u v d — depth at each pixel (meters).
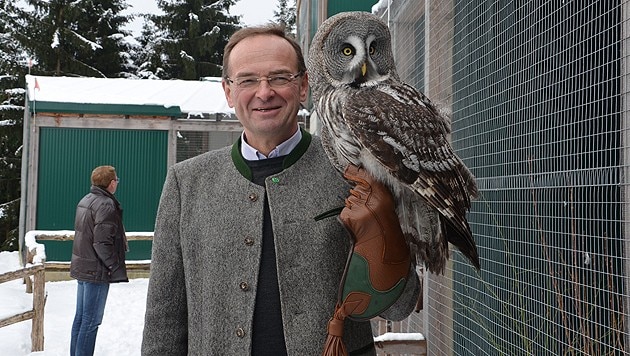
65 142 11.63
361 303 2.16
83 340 6.26
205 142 12.12
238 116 2.44
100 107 11.54
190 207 2.48
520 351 3.64
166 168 11.91
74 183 11.66
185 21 30.42
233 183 2.44
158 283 2.50
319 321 2.28
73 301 9.87
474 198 2.70
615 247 2.91
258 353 2.29
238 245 2.35
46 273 11.38
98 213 6.23
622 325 2.84
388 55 2.77
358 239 2.20
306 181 2.42
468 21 4.43
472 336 4.38
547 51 3.43
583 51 3.14
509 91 3.84
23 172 13.80
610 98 2.89
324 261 2.32
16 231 22.61
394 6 5.68
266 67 2.35
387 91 2.55
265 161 2.46
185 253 2.45
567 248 3.29
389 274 2.17
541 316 3.46
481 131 4.23
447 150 2.51
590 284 3.12
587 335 2.97
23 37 25.62
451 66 4.64
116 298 10.09
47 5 26.58
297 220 2.35
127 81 13.51
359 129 2.38
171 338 2.50
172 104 11.81
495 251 4.10
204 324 2.36
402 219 2.34
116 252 6.32
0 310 8.95
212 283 2.36
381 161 2.32
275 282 2.33
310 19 10.54
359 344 2.39
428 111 2.56
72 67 26.58
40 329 6.96
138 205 11.84
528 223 3.67
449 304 4.67
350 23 2.70
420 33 5.01
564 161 3.27
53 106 11.38
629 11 2.70
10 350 6.98
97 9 28.09
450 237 2.54
